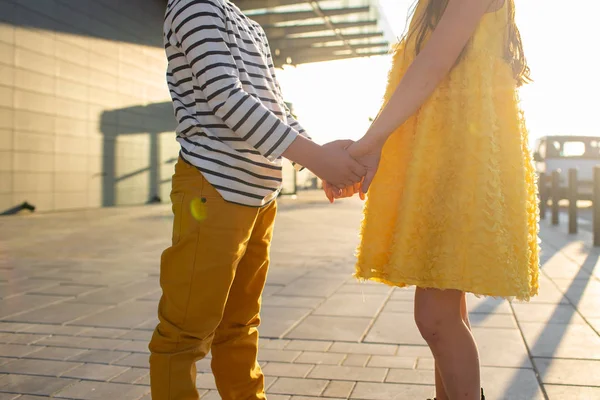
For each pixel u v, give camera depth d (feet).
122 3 49.96
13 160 38.60
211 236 4.75
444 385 5.03
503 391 7.14
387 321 10.70
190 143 4.83
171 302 4.85
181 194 4.88
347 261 18.12
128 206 50.31
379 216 4.99
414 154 4.79
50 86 41.78
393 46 5.59
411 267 4.67
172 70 4.94
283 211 42.88
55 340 9.61
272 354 8.84
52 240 23.93
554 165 45.75
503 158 4.75
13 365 8.36
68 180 44.04
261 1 53.67
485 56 4.81
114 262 18.01
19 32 38.68
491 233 4.51
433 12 5.09
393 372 7.98
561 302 11.97
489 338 9.41
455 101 4.78
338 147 4.80
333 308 11.75
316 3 53.93
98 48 46.96
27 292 13.43
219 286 4.82
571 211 27.02
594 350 8.71
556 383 7.39
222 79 4.54
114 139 49.47
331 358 8.63
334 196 5.46
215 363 5.61
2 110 37.58
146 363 8.46
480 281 4.48
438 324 4.88
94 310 11.69
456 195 4.62
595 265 17.04
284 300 12.50
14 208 38.86
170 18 4.81
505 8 5.02
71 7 43.62
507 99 4.88
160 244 22.79
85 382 7.70
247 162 4.82
